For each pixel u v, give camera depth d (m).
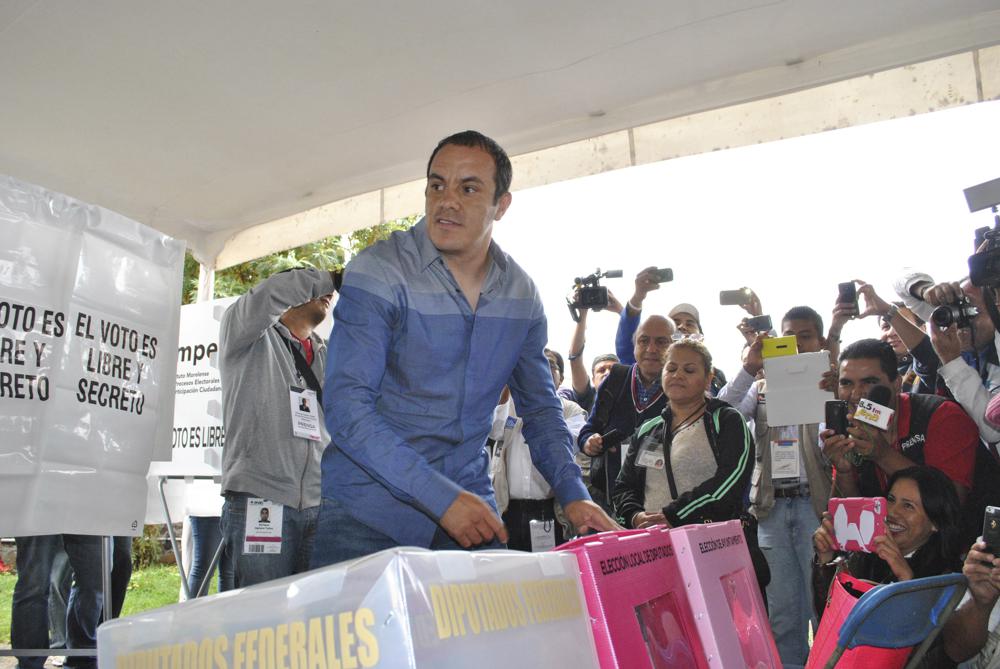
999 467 3.13
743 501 3.59
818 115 3.77
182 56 3.57
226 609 0.83
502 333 2.15
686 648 1.41
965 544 3.05
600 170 4.21
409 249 2.10
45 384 2.39
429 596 0.77
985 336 3.41
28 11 3.24
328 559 2.03
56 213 2.46
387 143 4.39
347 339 1.97
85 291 2.53
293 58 3.60
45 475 2.37
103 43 3.46
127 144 4.30
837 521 2.57
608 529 2.00
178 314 2.88
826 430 3.22
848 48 3.59
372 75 3.74
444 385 2.08
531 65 3.68
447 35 3.45
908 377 4.19
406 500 1.78
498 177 2.15
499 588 0.89
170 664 0.85
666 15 3.32
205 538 4.74
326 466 2.10
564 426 2.31
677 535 1.56
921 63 3.58
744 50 3.59
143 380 2.72
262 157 4.50
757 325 4.28
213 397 4.54
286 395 3.57
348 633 0.75
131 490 2.64
